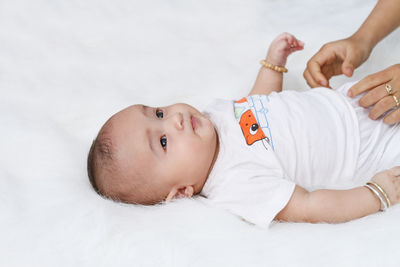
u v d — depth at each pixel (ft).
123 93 6.14
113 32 7.09
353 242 3.90
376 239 3.90
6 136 5.32
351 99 5.26
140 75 6.42
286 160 4.88
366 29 5.58
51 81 6.24
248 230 4.30
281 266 3.81
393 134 4.98
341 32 6.57
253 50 6.72
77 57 6.64
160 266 3.93
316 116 5.04
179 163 4.72
